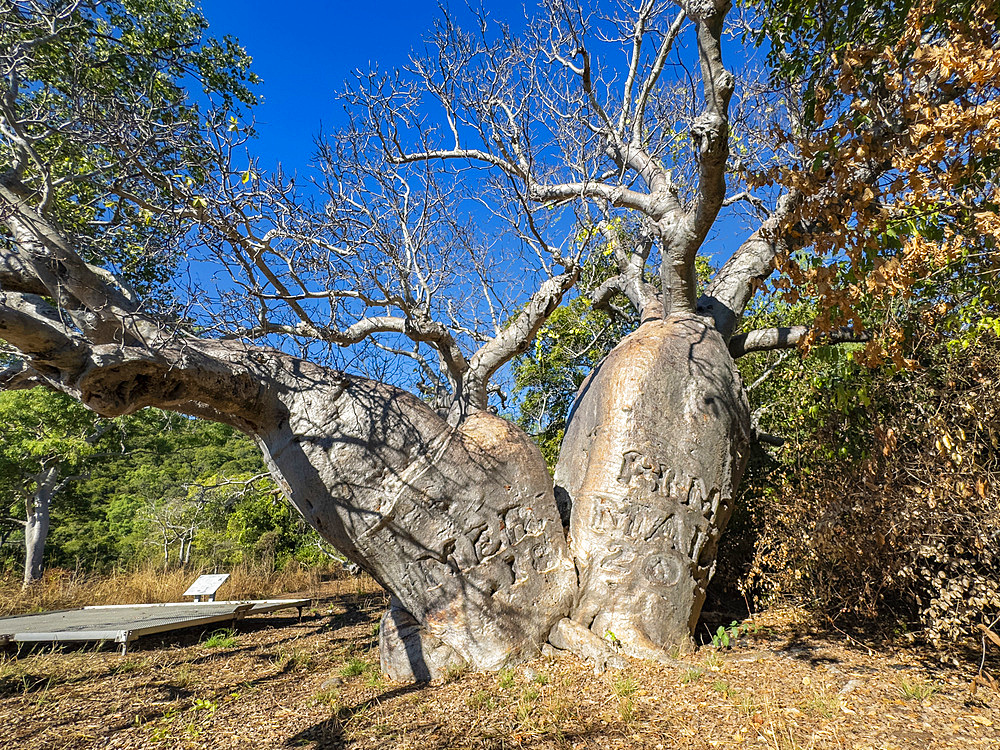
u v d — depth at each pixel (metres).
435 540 5.68
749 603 8.24
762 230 6.68
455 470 5.77
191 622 8.72
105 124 5.23
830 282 5.40
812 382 7.74
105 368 4.61
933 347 5.72
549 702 4.58
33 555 19.64
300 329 5.84
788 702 4.39
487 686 5.08
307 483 5.72
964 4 4.72
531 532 5.91
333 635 8.62
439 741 4.05
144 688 6.07
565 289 7.40
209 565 17.47
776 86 7.15
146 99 5.77
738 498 8.41
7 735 4.82
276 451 5.83
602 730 4.04
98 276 5.55
